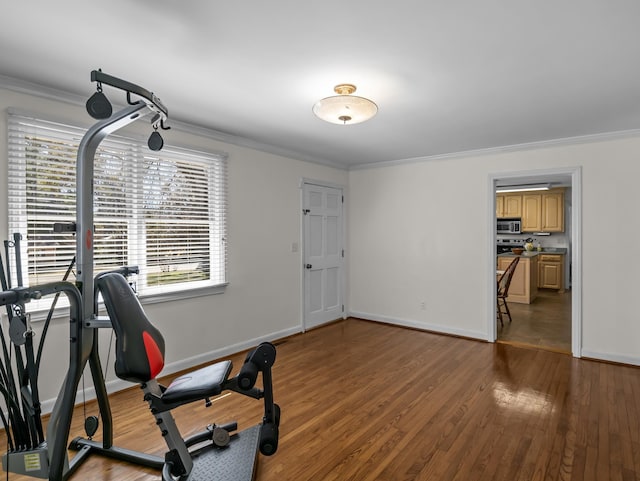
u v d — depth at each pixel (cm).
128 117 186
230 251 379
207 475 185
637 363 348
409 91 257
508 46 196
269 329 425
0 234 234
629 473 194
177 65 220
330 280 517
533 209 786
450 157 453
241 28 180
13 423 177
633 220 350
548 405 270
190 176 343
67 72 228
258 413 260
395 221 502
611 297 361
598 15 167
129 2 158
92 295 193
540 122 327
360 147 425
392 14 167
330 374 331
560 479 189
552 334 464
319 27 179
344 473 195
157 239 319
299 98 273
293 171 453
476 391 295
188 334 343
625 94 262
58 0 156
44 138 253
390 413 259
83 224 188
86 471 198
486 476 192
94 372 205
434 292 470
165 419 188
